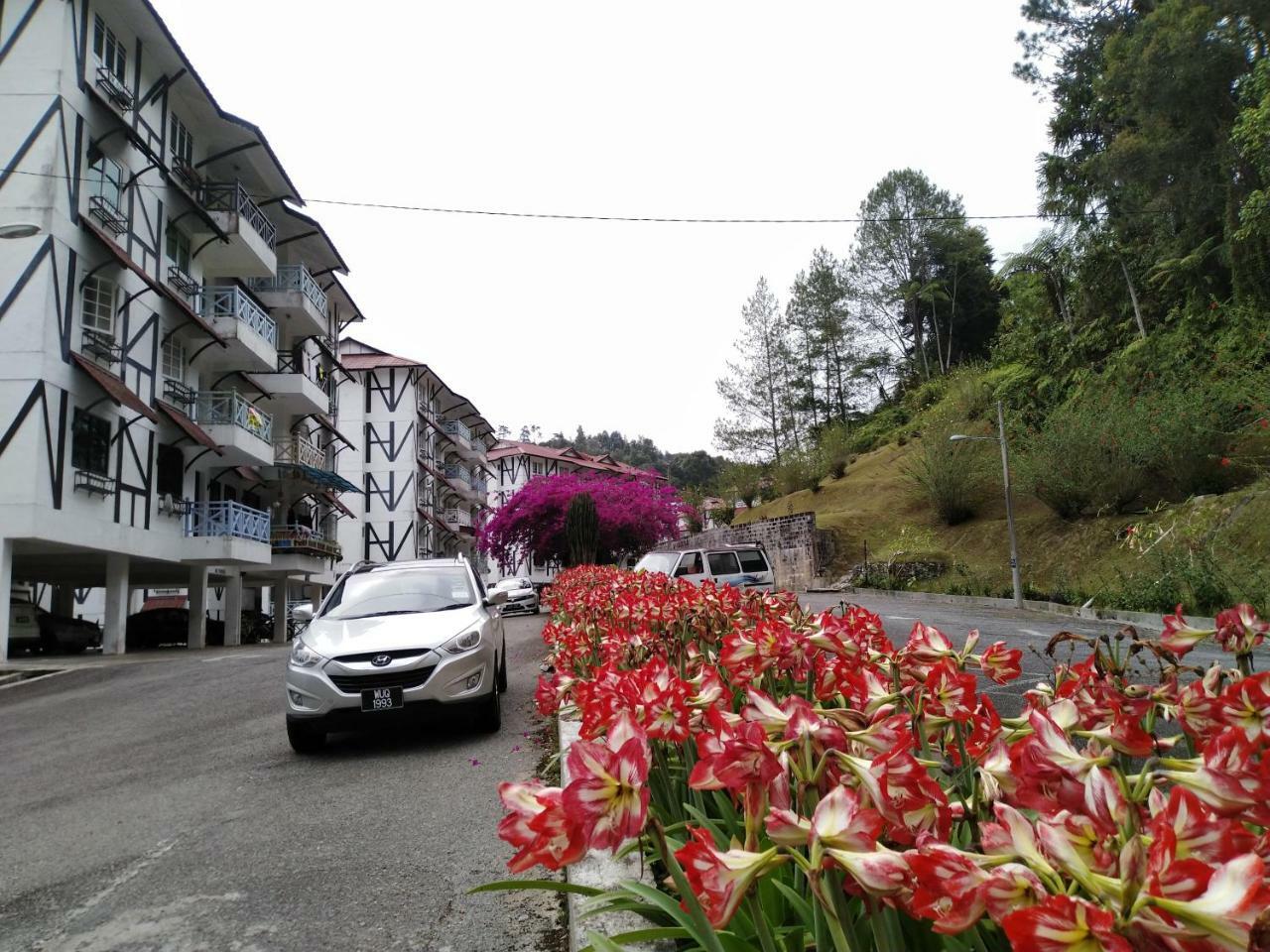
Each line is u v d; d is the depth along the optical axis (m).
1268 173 20.84
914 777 1.22
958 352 57.34
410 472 44.72
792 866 1.94
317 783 5.44
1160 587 15.77
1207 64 23.67
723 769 1.28
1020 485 28.09
